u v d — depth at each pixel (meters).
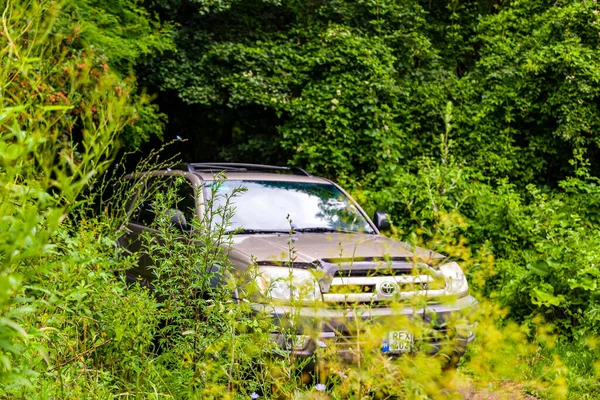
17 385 1.83
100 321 3.10
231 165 6.49
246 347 2.99
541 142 12.42
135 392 2.95
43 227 1.50
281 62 12.66
